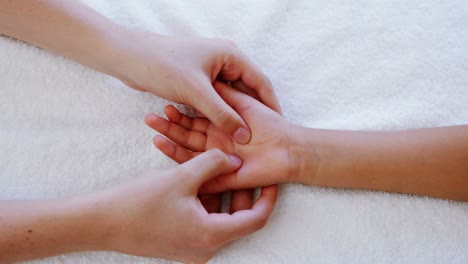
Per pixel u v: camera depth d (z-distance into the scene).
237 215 0.79
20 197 0.82
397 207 0.81
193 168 0.79
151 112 0.84
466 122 0.83
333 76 0.85
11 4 0.80
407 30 0.85
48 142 0.82
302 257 0.81
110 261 0.81
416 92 0.84
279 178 0.82
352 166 0.81
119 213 0.78
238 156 0.83
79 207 0.78
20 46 0.83
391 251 0.81
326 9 0.86
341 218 0.81
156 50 0.81
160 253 0.80
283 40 0.86
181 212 0.78
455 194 0.81
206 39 0.82
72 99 0.83
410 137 0.81
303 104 0.85
